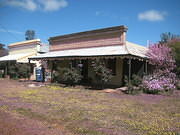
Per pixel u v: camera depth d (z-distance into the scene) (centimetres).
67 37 2142
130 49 1535
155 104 923
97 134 484
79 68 1697
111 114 693
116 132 499
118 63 1644
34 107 783
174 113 732
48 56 1925
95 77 1742
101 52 1557
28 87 1543
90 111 726
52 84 1753
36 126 543
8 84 1759
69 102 916
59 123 576
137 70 1670
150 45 1770
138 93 1295
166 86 1395
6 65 2631
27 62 2605
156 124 576
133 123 580
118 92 1309
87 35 1916
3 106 788
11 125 545
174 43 1795
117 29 1666
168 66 1620
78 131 505
